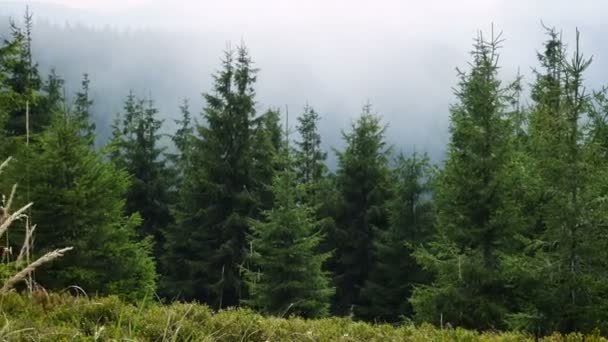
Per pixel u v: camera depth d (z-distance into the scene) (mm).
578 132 12742
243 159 27781
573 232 12383
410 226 24922
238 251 26344
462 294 14102
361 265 28125
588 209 12336
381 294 24922
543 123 13727
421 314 14828
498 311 13516
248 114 28734
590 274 12172
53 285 13547
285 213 20250
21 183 13594
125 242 16484
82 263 14375
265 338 5312
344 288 28359
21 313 5133
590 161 12578
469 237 14664
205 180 26891
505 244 14562
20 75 26766
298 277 20047
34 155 14805
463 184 14867
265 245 20250
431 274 23922
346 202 28797
